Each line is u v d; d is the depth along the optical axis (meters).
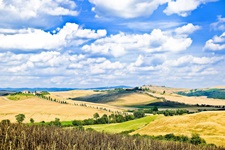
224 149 48.12
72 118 148.12
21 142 28.83
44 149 27.95
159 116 123.19
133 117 146.12
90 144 34.53
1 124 40.38
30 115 151.00
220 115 95.19
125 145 37.94
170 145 43.84
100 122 136.50
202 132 83.12
